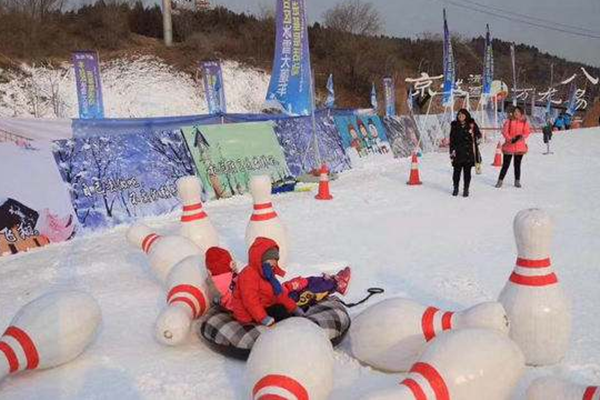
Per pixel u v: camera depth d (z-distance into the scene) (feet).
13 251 26.43
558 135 86.33
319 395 10.01
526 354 12.90
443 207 33.47
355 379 12.42
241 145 42.83
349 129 58.65
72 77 89.04
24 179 28.60
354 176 49.37
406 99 127.95
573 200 34.71
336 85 128.36
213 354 14.02
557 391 9.21
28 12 97.96
